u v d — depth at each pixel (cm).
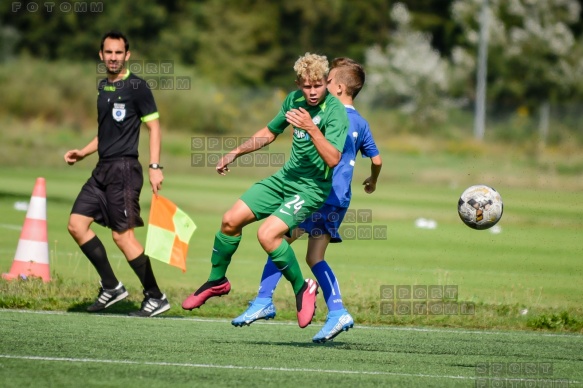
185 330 2244
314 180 1948
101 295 2453
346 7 15338
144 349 1936
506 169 9644
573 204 6838
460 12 14725
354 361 1922
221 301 2711
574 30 15650
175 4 15088
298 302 1991
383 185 8162
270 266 2052
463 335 2377
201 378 1664
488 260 4069
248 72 14450
